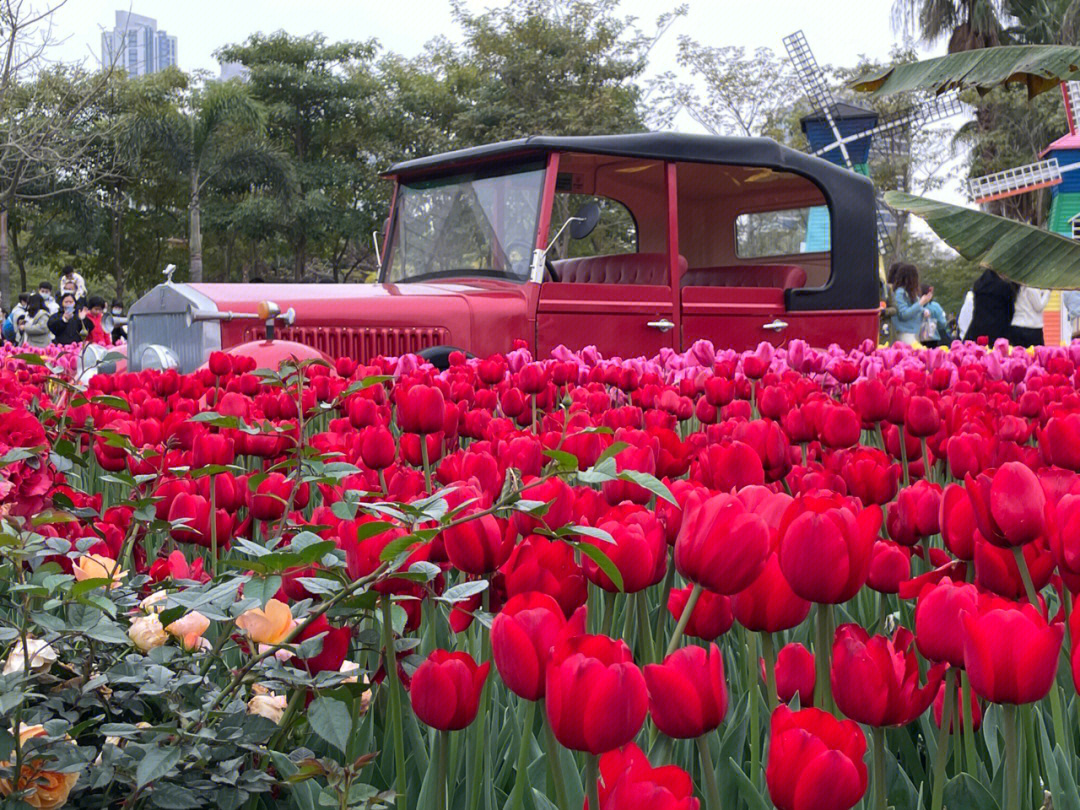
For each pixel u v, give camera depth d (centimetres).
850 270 898
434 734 141
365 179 4681
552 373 448
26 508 200
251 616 143
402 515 136
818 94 2853
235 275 5391
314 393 326
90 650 151
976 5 3834
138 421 297
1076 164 2964
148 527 205
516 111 3672
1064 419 204
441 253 842
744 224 965
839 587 118
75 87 3194
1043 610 131
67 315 1664
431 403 249
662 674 101
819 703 128
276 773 149
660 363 597
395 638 151
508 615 105
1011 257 509
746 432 217
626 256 880
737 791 142
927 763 165
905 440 283
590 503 165
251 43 4850
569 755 133
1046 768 138
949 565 145
